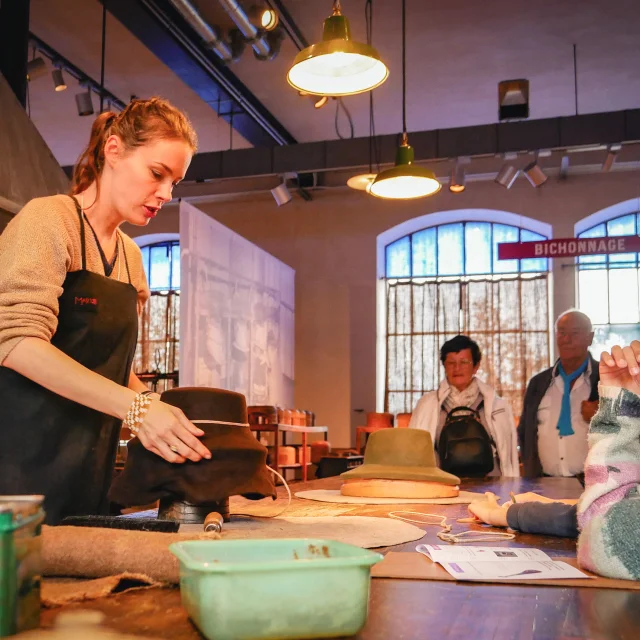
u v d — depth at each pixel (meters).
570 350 3.84
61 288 1.47
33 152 4.66
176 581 0.91
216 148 10.41
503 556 1.12
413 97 8.71
